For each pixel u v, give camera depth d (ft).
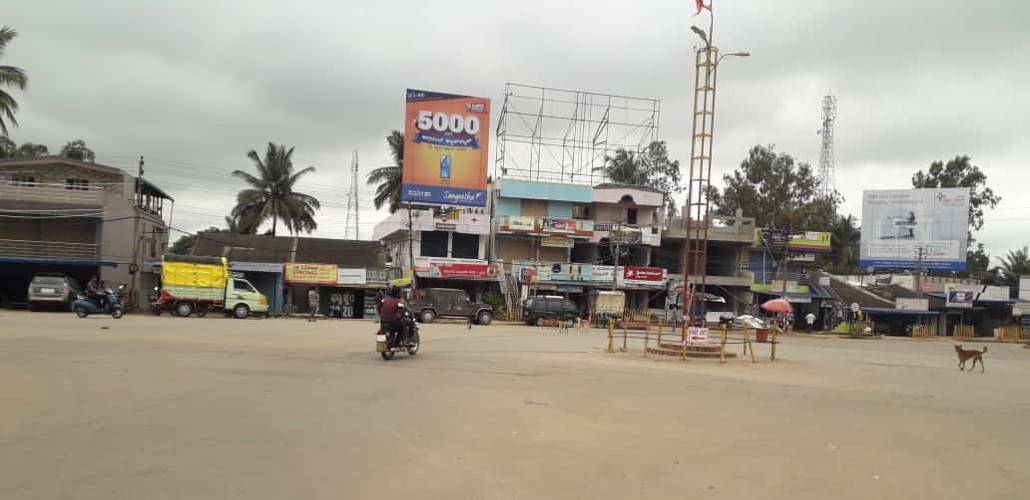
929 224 174.60
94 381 34.71
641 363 57.41
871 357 81.30
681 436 26.73
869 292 180.45
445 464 20.99
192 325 81.56
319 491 17.65
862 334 151.23
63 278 103.19
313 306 111.14
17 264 118.62
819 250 160.56
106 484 17.67
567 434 26.23
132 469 19.13
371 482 18.66
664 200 160.45
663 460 22.62
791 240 159.12
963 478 21.75
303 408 29.53
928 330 169.07
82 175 127.65
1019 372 68.69
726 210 195.21
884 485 20.49
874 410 36.22
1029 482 21.49
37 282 100.89
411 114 138.51
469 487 18.58
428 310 118.32
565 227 144.36
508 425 27.53
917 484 20.76
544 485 19.08
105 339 57.47
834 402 38.75
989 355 103.55
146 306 132.87
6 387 31.91
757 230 157.58
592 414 30.94
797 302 164.04
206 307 106.52
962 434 29.89
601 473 20.62
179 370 40.14
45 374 36.42
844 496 19.13
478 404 32.35
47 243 114.42
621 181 184.65
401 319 52.31
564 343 77.87
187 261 105.29
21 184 116.98
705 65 66.74
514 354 60.23
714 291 159.43
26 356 43.73
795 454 24.26
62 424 24.61
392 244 163.84
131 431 23.90
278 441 23.16
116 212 122.83
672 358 62.69
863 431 29.45
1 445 21.40
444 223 138.82
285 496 17.12
